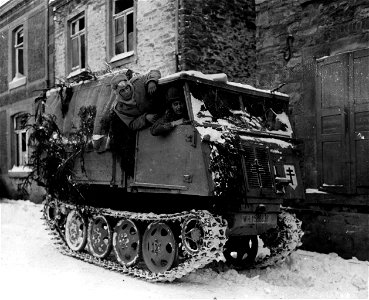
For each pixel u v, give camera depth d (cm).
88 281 689
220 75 722
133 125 735
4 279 686
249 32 1140
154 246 721
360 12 865
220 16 1097
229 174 645
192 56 1048
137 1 1195
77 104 895
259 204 693
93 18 1375
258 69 1062
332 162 880
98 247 838
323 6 928
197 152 648
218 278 702
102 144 796
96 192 867
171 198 749
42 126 955
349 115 853
